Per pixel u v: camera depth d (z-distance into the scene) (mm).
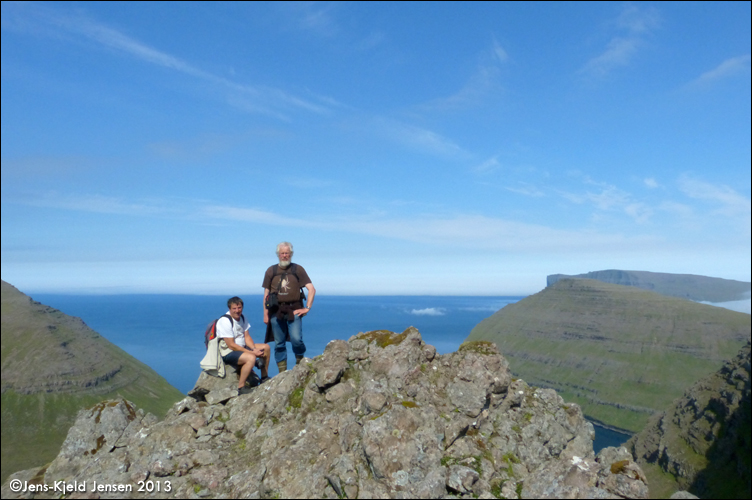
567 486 7031
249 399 9898
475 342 9961
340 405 8828
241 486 7430
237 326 11305
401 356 9477
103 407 9516
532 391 9773
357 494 6941
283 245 11586
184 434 8898
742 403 91812
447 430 8062
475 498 6930
